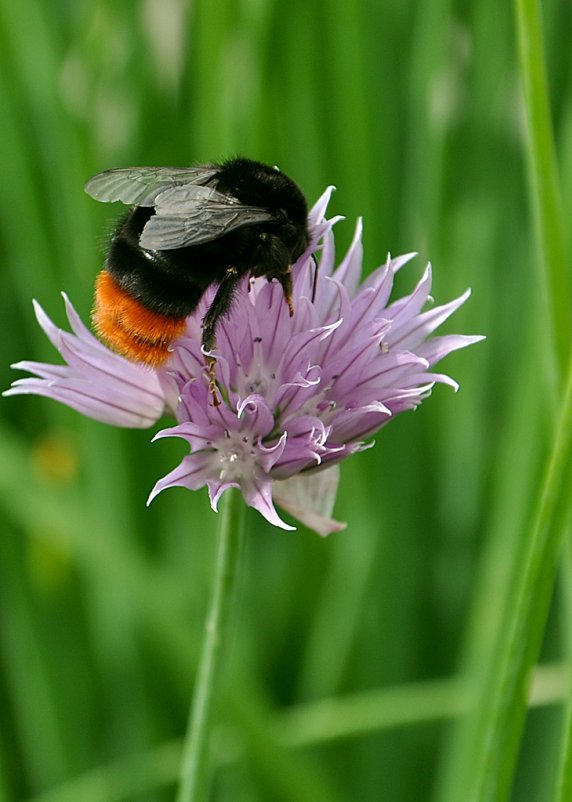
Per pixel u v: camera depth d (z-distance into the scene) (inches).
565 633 11.9
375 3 11.8
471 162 12.3
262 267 9.4
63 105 11.8
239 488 9.2
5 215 12.3
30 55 11.9
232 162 9.6
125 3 12.1
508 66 12.3
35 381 9.4
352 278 9.5
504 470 11.6
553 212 9.6
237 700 11.0
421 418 12.2
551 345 9.7
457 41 12.3
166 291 9.4
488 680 10.7
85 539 11.3
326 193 9.7
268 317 9.3
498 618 11.0
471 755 10.8
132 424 9.5
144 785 11.6
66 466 12.3
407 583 12.2
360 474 12.1
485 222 12.3
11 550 12.3
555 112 12.2
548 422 10.8
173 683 12.3
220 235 9.2
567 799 9.1
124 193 9.5
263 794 11.4
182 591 11.9
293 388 9.2
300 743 11.2
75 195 11.8
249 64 11.8
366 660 12.3
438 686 11.5
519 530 11.0
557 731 11.7
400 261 9.6
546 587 9.0
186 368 9.4
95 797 11.6
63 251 12.0
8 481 11.3
